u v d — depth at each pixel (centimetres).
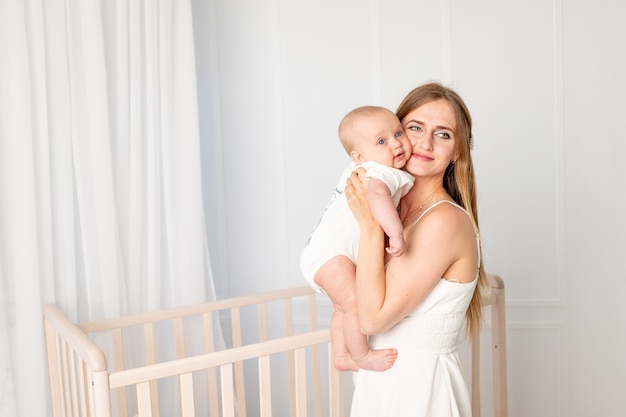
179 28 243
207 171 292
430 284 140
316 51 276
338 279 150
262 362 179
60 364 198
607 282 270
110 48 227
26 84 202
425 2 269
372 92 274
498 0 265
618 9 260
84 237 218
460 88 270
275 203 286
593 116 264
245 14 280
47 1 209
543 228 272
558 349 275
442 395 146
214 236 294
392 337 149
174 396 246
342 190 156
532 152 269
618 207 266
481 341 278
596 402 274
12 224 204
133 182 230
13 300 205
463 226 144
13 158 202
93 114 217
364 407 153
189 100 244
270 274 290
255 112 284
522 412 279
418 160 147
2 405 202
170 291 246
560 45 262
